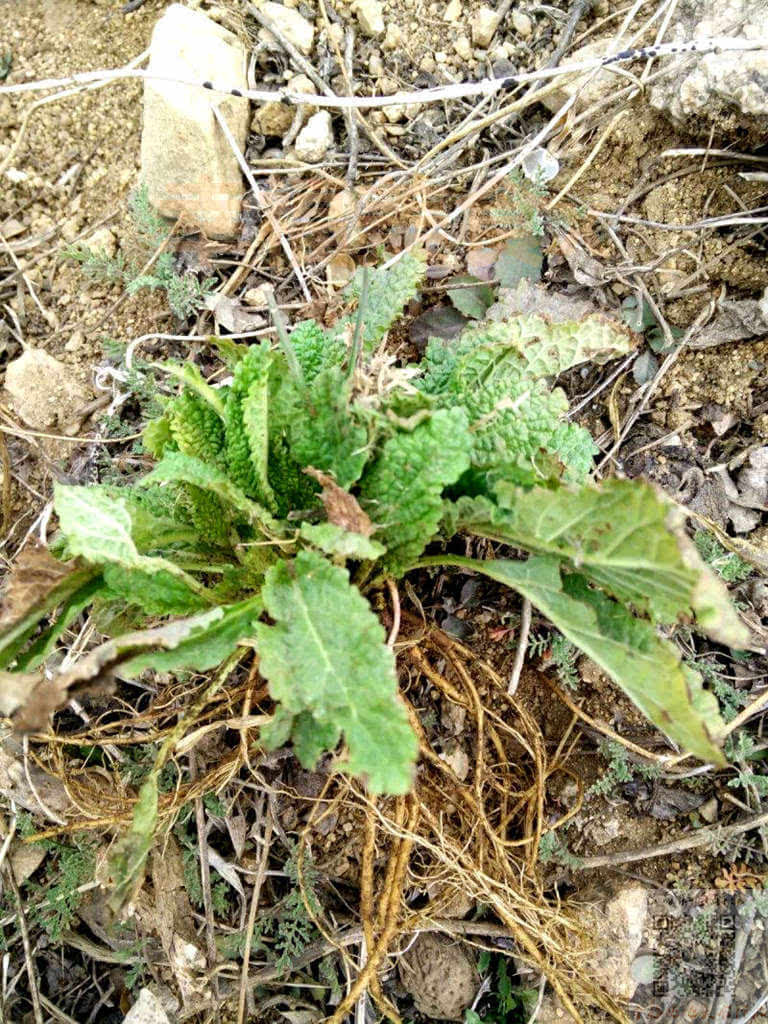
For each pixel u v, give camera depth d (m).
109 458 0.41
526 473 0.29
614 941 0.36
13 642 0.29
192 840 0.38
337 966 0.38
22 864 0.39
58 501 0.28
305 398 0.30
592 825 0.38
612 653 0.29
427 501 0.29
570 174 0.41
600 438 0.39
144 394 0.40
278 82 0.43
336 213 0.42
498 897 0.33
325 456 0.31
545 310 0.38
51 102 0.45
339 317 0.39
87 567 0.30
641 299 0.39
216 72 0.41
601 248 0.40
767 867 0.36
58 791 0.39
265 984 0.38
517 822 0.38
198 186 0.41
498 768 0.37
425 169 0.41
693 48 0.36
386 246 0.41
